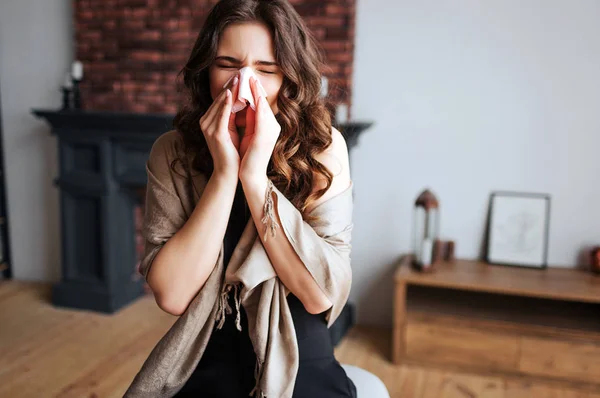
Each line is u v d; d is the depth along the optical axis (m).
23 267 3.88
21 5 3.57
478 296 2.99
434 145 3.02
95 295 3.36
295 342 0.98
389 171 3.10
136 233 3.55
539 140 2.88
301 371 1.01
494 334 2.63
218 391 1.02
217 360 1.03
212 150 0.92
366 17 3.02
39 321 3.22
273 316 0.97
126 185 3.30
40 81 3.61
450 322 2.67
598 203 2.84
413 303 2.86
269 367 0.96
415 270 2.80
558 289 2.55
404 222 3.12
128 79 3.40
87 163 3.29
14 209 3.82
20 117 3.69
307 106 1.01
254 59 0.94
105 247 3.31
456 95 2.96
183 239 0.94
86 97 3.48
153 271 0.95
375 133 3.09
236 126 1.00
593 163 2.83
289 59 0.94
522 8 2.82
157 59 3.33
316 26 3.06
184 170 1.01
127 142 3.21
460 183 3.01
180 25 3.27
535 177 2.91
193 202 1.01
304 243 0.92
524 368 2.60
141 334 3.08
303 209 0.99
